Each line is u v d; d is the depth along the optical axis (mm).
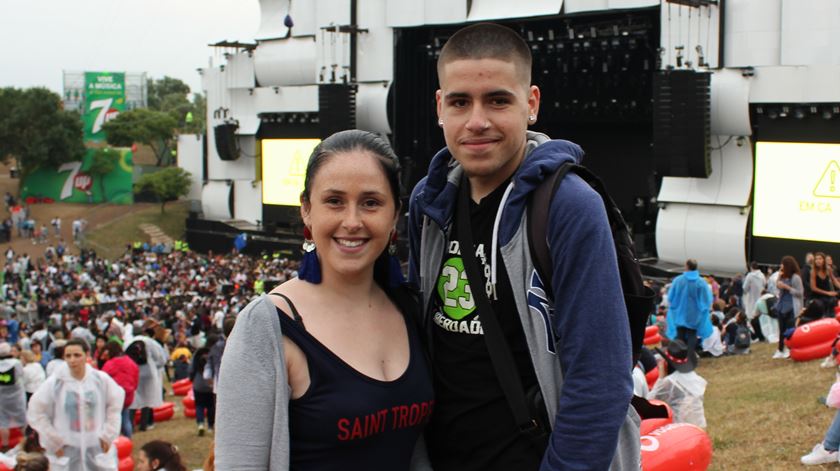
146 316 25547
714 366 14539
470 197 3037
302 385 2822
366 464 2855
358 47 39312
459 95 2898
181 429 14094
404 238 28469
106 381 8562
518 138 2912
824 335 13273
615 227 2924
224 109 46438
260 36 45000
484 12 35312
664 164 30031
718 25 29656
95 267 43812
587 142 41688
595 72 35906
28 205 62375
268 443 2771
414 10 36781
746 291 19594
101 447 8469
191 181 60156
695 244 31547
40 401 8289
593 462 2643
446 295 3045
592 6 32312
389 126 38594
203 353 13375
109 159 64125
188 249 49375
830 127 28156
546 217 2781
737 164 30594
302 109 42062
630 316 2865
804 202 28812
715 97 29703
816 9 27938
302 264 3002
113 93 70625
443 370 3035
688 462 5500
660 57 30938
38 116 63656
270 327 2795
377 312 3031
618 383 2658
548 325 2812
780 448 8914
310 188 2953
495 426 2930
